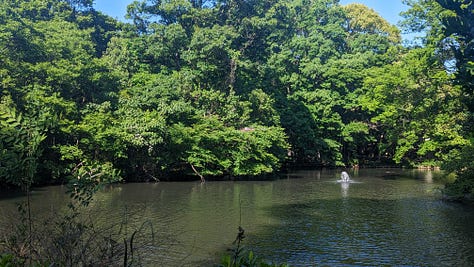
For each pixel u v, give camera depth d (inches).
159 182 1273.4
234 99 1530.5
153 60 1749.5
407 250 507.5
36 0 1812.3
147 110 1366.9
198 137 1333.7
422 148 1311.5
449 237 571.2
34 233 197.3
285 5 2220.7
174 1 1768.0
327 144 1923.0
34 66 1203.2
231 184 1218.6
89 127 1160.2
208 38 1533.0
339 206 815.1
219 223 642.8
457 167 858.1
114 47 1815.9
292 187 1139.9
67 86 1274.6
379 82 1480.1
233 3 1791.3
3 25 1225.4
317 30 2402.8
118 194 968.3
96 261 187.5
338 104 1961.1
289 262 459.5
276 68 1873.8
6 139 204.8
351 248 515.2
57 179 1140.5
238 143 1381.6
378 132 2126.0
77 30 1679.4
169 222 642.2
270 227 623.5
